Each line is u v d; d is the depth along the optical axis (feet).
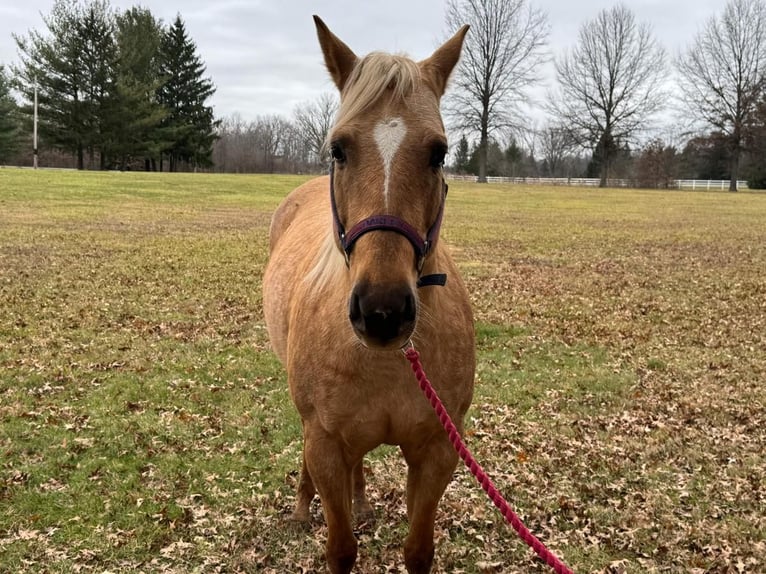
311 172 165.78
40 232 48.96
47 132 151.02
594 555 11.16
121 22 172.86
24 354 20.86
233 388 18.58
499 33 164.96
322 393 8.23
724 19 170.91
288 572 10.78
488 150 223.30
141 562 10.81
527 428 16.31
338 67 8.23
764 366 21.71
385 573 10.78
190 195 92.48
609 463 14.37
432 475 8.63
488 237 59.00
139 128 159.84
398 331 6.32
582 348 23.66
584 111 186.60
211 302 29.22
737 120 169.17
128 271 35.37
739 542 11.47
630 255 48.52
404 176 6.68
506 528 11.98
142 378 19.10
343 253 7.30
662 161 175.73
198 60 189.98
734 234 64.34
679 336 25.50
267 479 13.56
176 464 14.01
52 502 12.39
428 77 7.77
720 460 14.62
